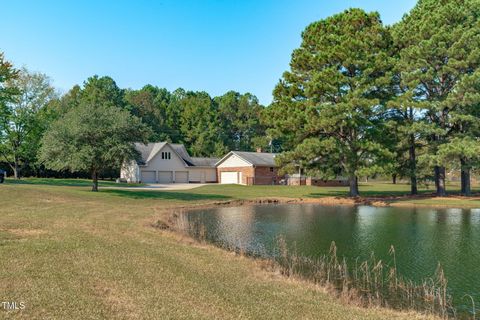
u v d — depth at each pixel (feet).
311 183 200.13
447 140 117.39
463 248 51.08
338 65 119.14
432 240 56.39
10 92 141.08
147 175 204.33
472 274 39.40
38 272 29.40
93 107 112.88
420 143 129.90
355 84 113.91
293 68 126.93
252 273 34.76
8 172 186.80
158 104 323.98
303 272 39.50
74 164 103.30
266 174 202.90
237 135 338.75
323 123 108.88
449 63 111.34
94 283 27.43
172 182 211.61
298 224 72.23
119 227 54.08
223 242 54.75
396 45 126.41
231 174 213.87
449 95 111.04
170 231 56.65
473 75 104.78
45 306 22.74
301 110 119.24
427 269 41.29
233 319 22.41
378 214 87.45
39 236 44.19
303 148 113.80
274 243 54.34
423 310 29.84
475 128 115.75
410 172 127.54
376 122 119.03
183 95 377.30
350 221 76.02
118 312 22.44
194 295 26.12
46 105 168.96
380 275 39.14
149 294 25.73
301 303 26.73
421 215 85.05
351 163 113.91
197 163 224.74
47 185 123.13
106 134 107.55
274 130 122.21
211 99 365.40
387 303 31.22
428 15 120.78
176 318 21.99
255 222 74.69
